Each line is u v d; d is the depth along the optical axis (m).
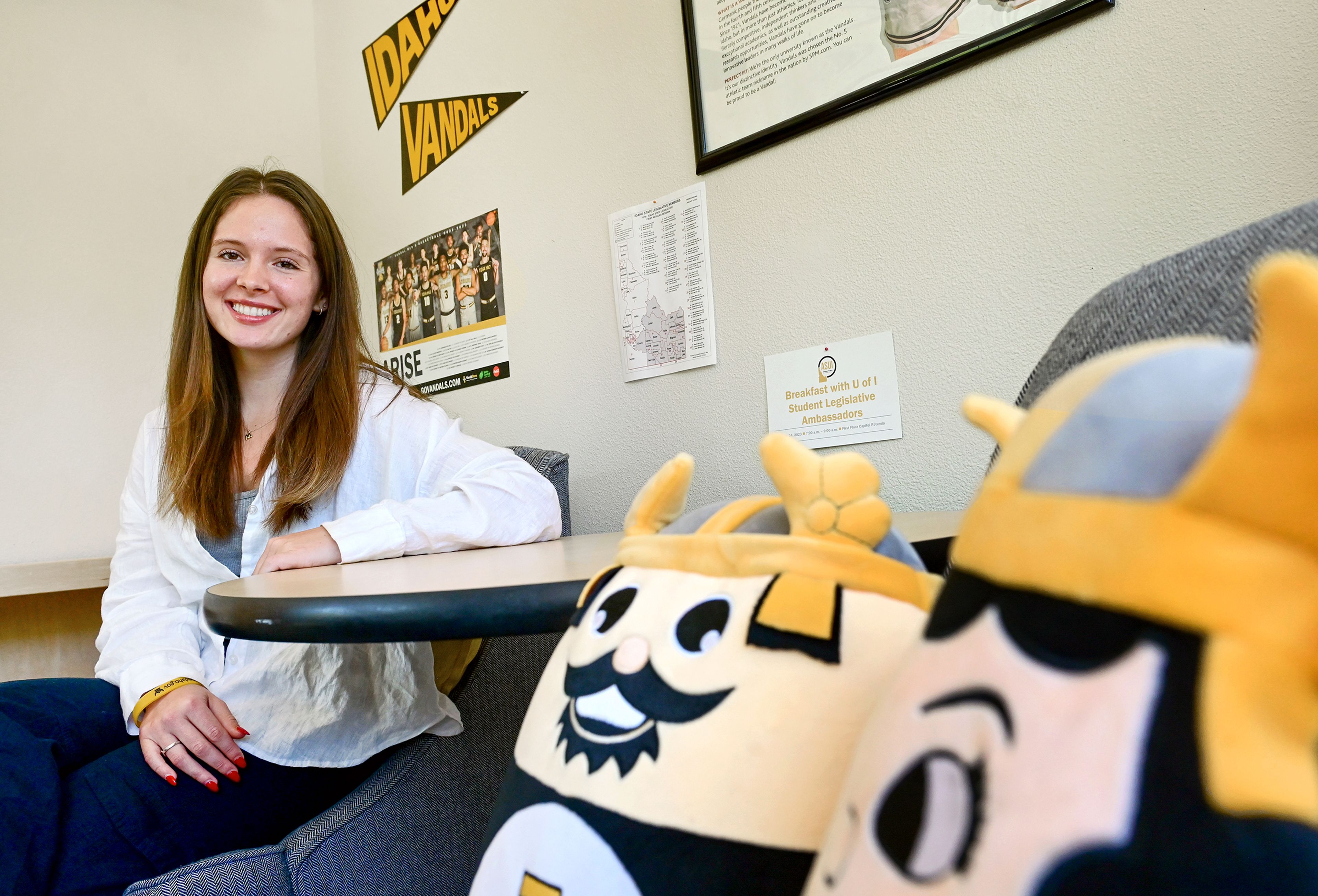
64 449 2.09
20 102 2.11
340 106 2.38
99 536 2.12
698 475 1.43
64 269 2.13
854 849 0.18
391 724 0.93
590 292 1.62
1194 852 0.13
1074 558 0.16
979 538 0.19
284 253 1.13
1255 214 0.88
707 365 1.41
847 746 0.26
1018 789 0.15
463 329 1.93
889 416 1.18
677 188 1.45
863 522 0.31
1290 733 0.14
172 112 2.30
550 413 1.72
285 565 0.83
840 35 1.21
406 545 0.89
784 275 1.30
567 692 0.32
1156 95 0.94
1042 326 1.04
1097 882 0.14
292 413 1.10
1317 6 0.83
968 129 1.09
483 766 0.98
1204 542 0.15
